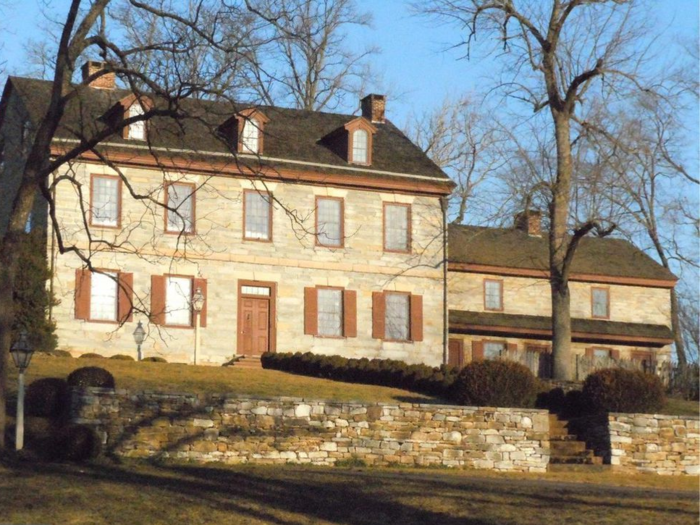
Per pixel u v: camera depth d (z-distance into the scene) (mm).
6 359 20250
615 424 29047
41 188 20922
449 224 50969
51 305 36531
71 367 31312
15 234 20469
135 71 20172
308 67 49406
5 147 42281
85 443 21875
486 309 48094
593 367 44500
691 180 40344
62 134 37094
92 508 16703
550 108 40406
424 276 43219
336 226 42344
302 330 41375
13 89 41156
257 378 32938
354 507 17969
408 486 20078
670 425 29453
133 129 39156
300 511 17562
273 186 41562
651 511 17922
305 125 45219
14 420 24109
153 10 20516
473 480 22688
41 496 17141
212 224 40438
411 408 26703
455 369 33781
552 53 39562
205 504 17484
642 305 51125
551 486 21906
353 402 26156
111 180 38969
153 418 24078
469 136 56531
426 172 43844
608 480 25719
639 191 41250
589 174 38625
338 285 42031
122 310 38656
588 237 53594
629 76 38219
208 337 40000
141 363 33906
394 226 43188
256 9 20500
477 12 38312
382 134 46344
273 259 41250
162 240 39562
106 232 38656
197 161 39188
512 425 27656
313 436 25547
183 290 39844
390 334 42562
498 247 49625
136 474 20094
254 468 22859
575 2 39062
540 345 48562
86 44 20594
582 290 50281
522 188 39156
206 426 24516
